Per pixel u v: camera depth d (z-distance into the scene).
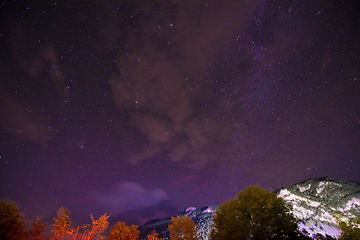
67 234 29.28
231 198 26.89
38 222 24.92
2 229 19.89
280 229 22.09
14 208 21.55
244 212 24.39
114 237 35.12
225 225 24.61
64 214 30.73
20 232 21.20
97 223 33.00
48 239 26.33
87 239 30.73
